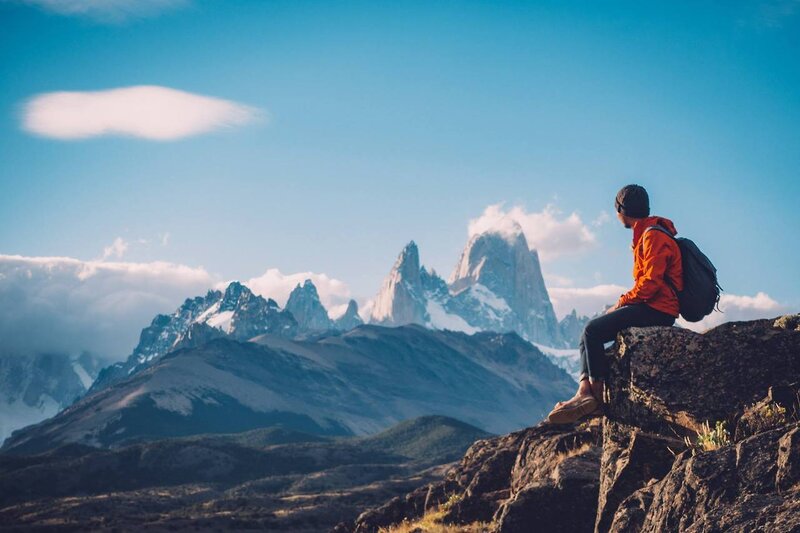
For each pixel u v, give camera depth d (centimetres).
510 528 1320
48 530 16188
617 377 1080
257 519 17275
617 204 1102
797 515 686
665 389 1030
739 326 1052
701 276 1044
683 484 817
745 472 781
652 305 1068
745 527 708
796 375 988
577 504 1303
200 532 15662
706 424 966
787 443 764
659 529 819
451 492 1958
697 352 1038
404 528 1784
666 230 1073
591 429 1573
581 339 1103
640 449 1007
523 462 1717
